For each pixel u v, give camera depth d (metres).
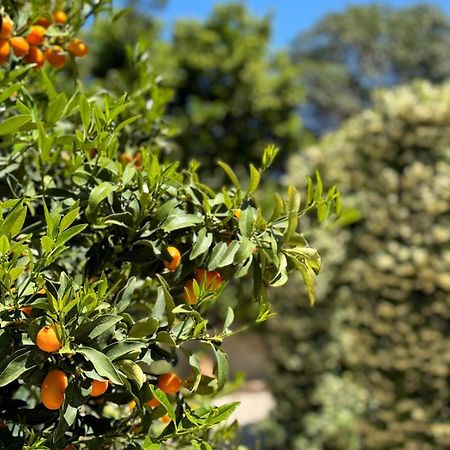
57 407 1.21
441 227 4.63
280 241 1.46
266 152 1.48
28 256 1.29
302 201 5.68
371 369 4.85
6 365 1.21
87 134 1.52
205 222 1.46
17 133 1.60
